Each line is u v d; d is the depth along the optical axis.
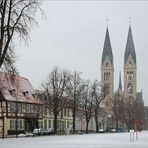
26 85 103.88
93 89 113.75
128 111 168.50
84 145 43.19
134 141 55.34
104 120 168.50
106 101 179.38
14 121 88.81
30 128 96.62
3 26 36.62
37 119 99.19
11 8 36.75
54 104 93.94
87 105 111.88
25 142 50.53
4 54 36.62
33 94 102.94
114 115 168.12
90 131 138.50
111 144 45.94
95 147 39.56
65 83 96.12
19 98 93.31
